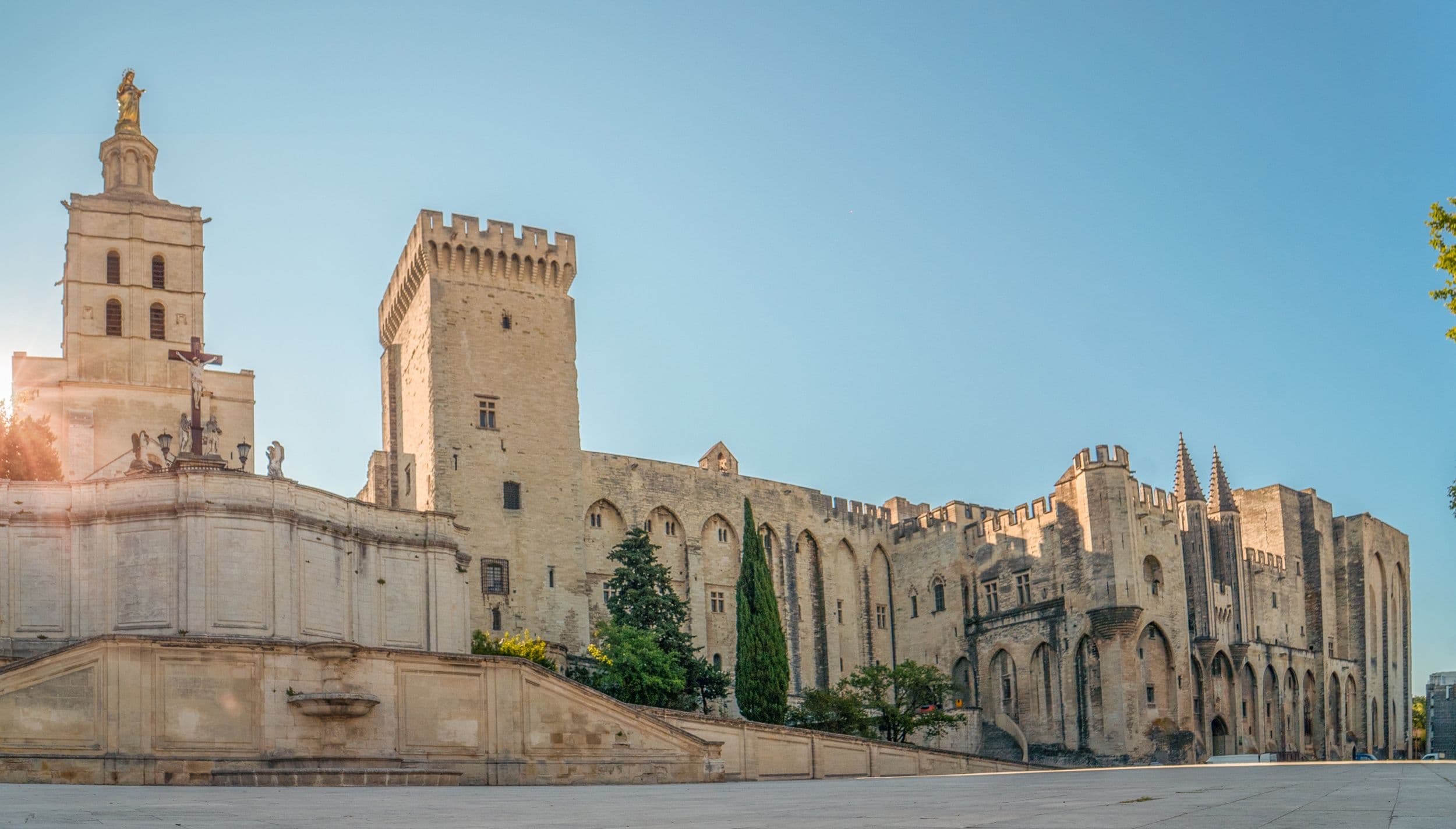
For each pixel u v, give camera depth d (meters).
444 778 46.91
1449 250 30.72
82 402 82.56
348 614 63.56
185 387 85.75
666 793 33.75
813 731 65.31
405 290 91.88
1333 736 125.25
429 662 48.97
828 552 107.56
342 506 64.44
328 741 46.84
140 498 58.56
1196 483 108.50
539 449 88.88
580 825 16.78
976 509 108.06
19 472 75.19
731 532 102.19
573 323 92.44
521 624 84.94
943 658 105.19
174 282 89.19
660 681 74.31
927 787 34.62
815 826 15.72
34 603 57.25
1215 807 18.39
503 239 90.19
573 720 50.31
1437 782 26.48
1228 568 111.94
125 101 93.25
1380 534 135.50
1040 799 22.61
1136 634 91.81
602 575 93.38
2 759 41.03
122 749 43.44
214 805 23.44
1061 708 94.56
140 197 90.50
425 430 87.31
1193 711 94.94
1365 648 129.00
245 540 58.66
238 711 45.62
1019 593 99.75
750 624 82.06
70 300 86.38
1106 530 93.12
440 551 68.19
